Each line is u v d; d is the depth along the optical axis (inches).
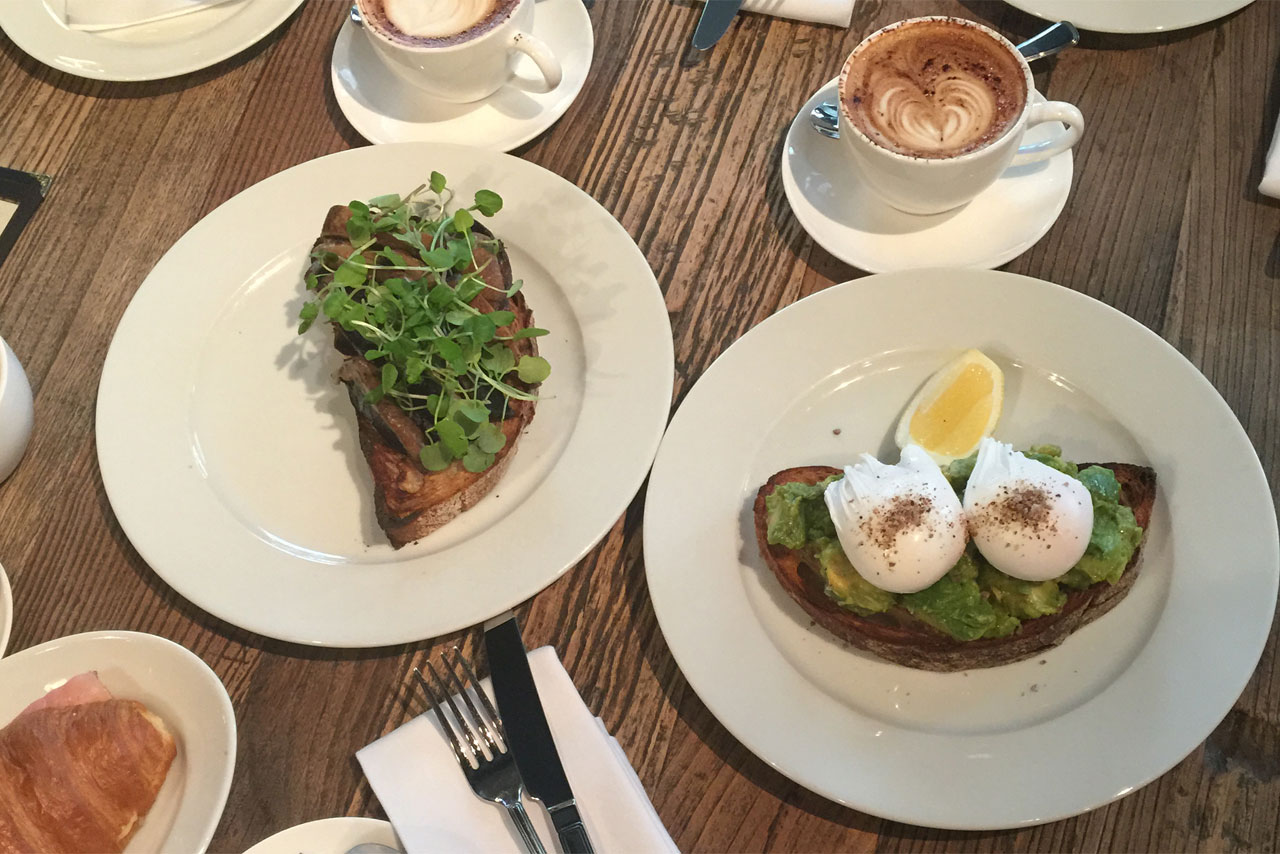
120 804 18.1
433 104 25.2
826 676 19.1
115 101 26.5
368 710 19.8
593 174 24.8
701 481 20.4
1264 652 18.8
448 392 20.7
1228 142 23.1
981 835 18.1
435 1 23.9
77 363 23.6
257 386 22.8
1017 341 20.9
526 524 20.4
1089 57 24.5
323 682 20.1
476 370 20.7
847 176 23.2
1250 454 18.8
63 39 26.2
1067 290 20.6
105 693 19.1
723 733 19.3
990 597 18.4
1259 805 17.9
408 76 24.0
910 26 21.7
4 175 25.8
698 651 18.9
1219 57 24.0
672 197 24.2
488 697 19.0
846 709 18.5
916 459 18.9
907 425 20.7
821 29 25.5
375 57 25.7
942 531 17.7
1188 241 22.3
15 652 20.7
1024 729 18.1
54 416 23.0
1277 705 18.5
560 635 20.4
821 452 21.0
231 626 20.7
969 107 21.1
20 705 19.2
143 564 21.4
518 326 22.0
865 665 19.1
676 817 18.8
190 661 19.0
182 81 26.6
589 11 26.4
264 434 22.3
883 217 22.8
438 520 21.0
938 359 21.2
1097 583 18.3
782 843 18.5
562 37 25.6
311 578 20.4
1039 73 24.5
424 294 21.2
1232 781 18.1
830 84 23.7
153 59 25.8
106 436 21.6
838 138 23.3
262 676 20.2
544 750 18.1
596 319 22.2
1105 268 22.4
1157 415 19.7
